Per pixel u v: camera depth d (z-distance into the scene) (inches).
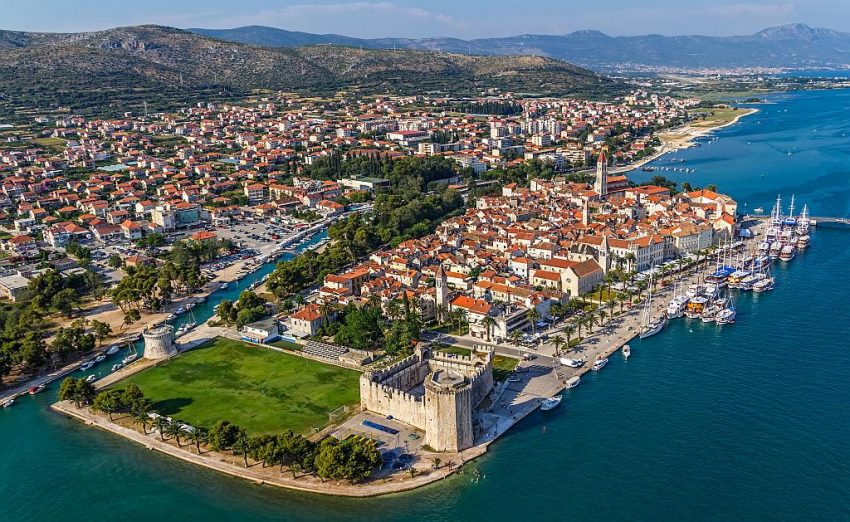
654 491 7859.3
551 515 7549.2
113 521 7583.7
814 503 7593.5
